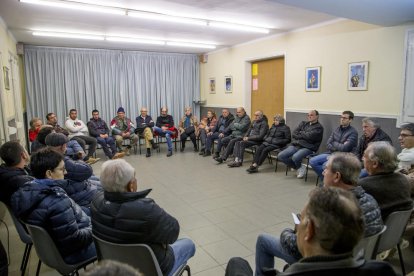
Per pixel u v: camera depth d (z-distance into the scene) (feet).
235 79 23.06
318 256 2.82
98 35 18.93
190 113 24.40
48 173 6.07
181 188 13.87
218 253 8.21
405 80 12.69
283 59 19.43
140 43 21.59
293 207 11.44
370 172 6.27
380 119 13.89
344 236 2.83
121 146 22.18
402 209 5.89
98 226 4.92
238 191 13.35
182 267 5.86
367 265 2.86
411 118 12.60
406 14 11.31
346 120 13.99
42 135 11.14
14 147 7.16
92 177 10.94
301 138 15.75
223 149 20.47
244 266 4.50
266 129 17.90
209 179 15.26
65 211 5.53
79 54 23.18
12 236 9.54
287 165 15.84
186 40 20.90
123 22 15.69
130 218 4.70
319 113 16.70
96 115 21.24
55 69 22.53
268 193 13.05
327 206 2.93
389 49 13.34
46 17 14.60
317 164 13.97
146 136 20.92
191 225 9.97
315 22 16.15
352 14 11.32
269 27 17.17
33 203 5.41
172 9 13.55
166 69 26.37
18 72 20.36
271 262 6.29
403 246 7.65
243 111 19.61
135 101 25.53
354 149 13.57
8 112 15.08
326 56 16.11
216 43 22.08
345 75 15.25
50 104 22.63
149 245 4.85
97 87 23.99
